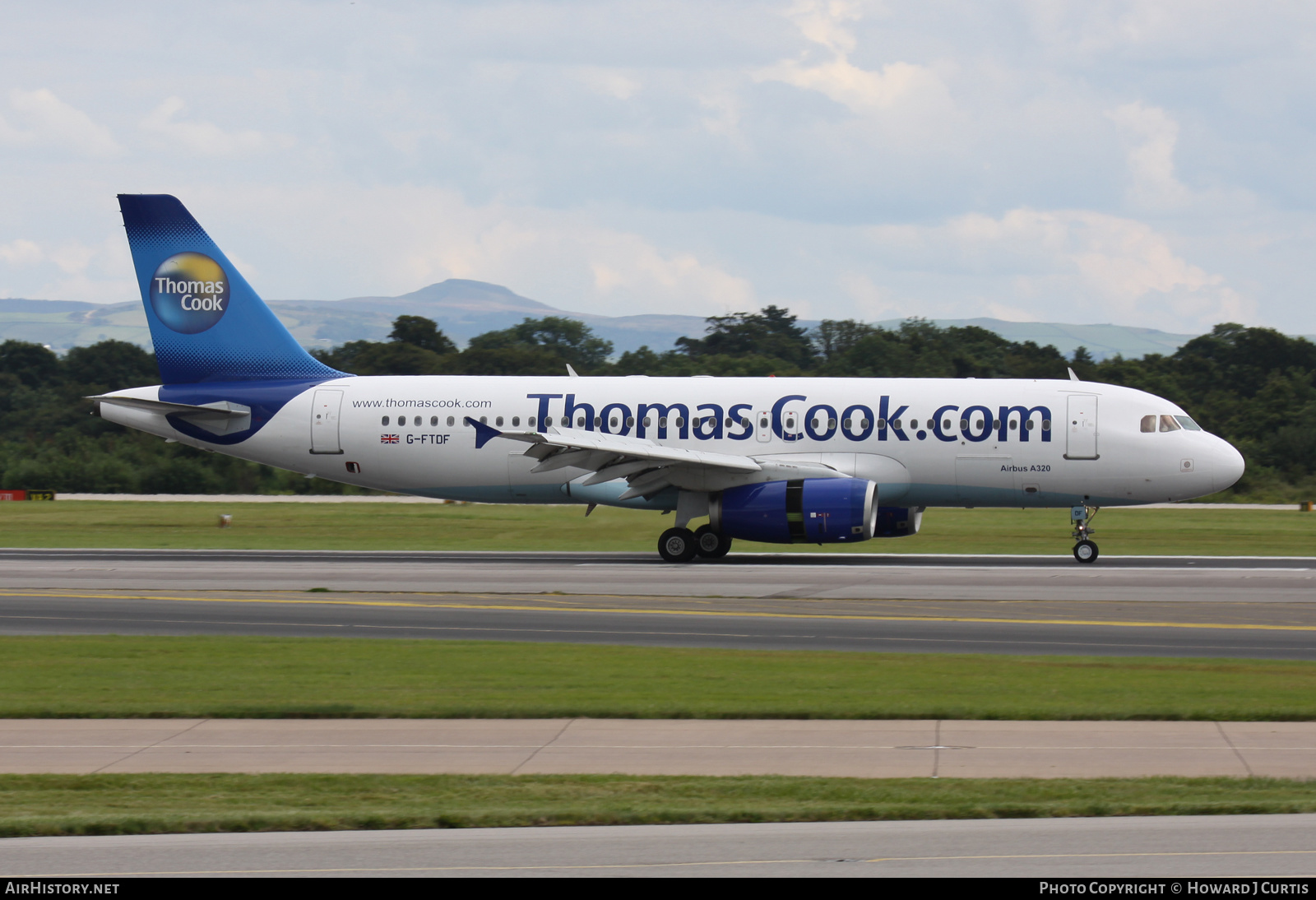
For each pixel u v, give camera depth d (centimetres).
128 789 5009
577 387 15462
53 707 6475
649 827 4484
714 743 5750
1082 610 10212
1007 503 14650
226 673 7469
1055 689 6931
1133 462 14075
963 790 4931
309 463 15800
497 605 10556
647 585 11881
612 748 5669
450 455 15450
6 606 10606
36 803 4797
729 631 9150
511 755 5547
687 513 14575
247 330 15975
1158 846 4209
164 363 16050
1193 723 6103
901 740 5791
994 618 9762
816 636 8931
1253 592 11225
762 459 14700
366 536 18750
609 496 15262
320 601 10875
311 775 5194
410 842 4344
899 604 10569
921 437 14512
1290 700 6581
